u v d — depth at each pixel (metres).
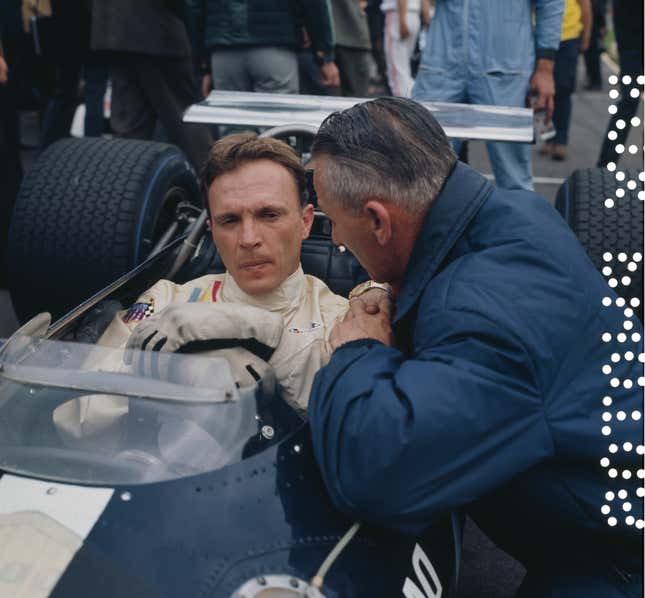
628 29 4.79
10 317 3.74
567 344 1.42
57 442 1.56
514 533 1.62
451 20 4.01
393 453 1.33
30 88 5.99
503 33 3.96
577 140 7.61
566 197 2.73
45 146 5.03
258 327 1.69
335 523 1.41
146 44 4.29
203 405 1.52
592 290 1.48
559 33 4.00
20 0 4.63
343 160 1.51
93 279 2.78
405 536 1.45
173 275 2.35
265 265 1.98
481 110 2.87
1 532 1.32
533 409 1.39
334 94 6.11
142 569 1.27
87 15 4.59
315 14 4.45
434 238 1.52
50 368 1.61
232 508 1.37
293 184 2.00
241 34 4.46
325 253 2.41
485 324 1.39
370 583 1.34
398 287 1.68
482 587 2.27
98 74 4.69
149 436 1.52
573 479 1.47
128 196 2.79
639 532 1.49
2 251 3.93
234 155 1.96
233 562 1.30
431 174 1.51
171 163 2.99
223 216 1.96
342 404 1.39
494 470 1.39
